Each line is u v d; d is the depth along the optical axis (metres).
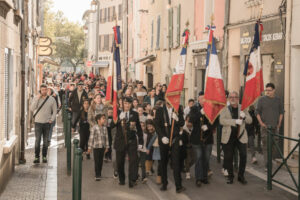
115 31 11.71
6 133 10.67
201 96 11.20
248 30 17.12
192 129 10.51
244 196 9.57
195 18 23.89
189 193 9.90
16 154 12.65
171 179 11.38
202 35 22.83
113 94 11.20
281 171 12.05
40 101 13.09
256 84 11.42
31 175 11.48
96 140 10.99
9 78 10.81
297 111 13.52
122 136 10.45
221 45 20.12
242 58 17.62
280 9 14.48
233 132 10.57
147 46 36.03
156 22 32.47
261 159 13.76
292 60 13.66
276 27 14.90
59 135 19.83
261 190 10.05
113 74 11.67
